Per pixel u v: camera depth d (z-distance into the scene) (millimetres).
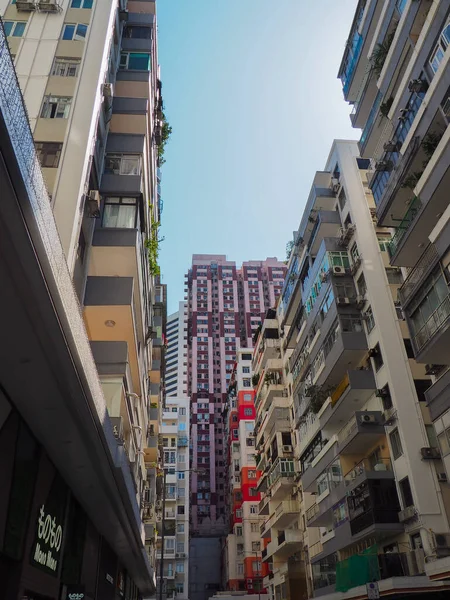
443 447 15641
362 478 20891
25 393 7992
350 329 24359
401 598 18500
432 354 15344
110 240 17438
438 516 18359
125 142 19859
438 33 15758
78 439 9406
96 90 16781
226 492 78750
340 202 28906
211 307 114312
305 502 32031
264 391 42844
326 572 25969
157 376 35656
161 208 34031
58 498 10617
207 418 98625
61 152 15289
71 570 11828
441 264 14445
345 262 26391
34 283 6133
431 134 16188
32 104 16125
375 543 20672
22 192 5258
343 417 25766
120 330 18344
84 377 8453
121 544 17719
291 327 35812
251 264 120625
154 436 33812
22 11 18375
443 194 15289
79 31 18125
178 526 62562
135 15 24172
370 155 22953
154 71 25391
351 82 24078
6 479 7855
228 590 59031
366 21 21906
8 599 7984
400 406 20703
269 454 40625
